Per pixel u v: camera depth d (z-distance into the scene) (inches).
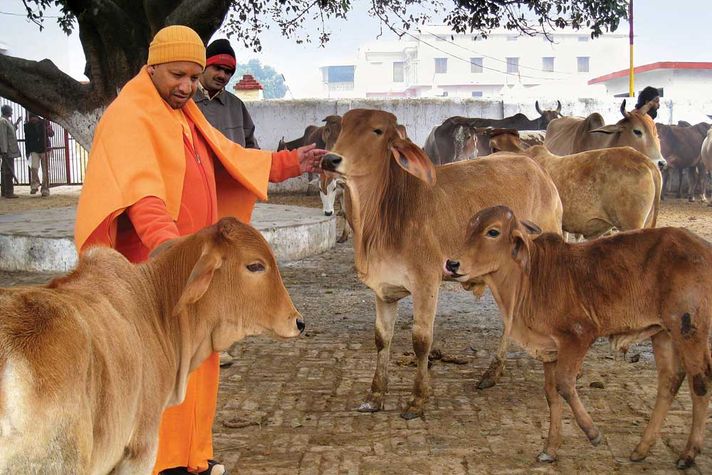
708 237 532.1
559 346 186.2
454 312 335.0
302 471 185.6
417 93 3075.8
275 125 834.8
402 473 184.5
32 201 751.7
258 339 294.4
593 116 457.1
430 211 218.8
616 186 320.8
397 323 318.3
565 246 187.9
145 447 124.5
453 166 236.8
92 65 391.5
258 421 214.8
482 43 3024.1
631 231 187.9
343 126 213.5
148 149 147.6
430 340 217.3
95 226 142.9
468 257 189.6
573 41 3046.3
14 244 402.9
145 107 151.4
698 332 177.3
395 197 216.7
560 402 190.2
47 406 94.5
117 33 383.2
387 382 230.7
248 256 135.0
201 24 372.8
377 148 211.9
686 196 837.8
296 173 182.1
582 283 184.2
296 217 494.0
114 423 110.3
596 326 184.4
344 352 278.7
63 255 394.3
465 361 264.5
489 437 204.8
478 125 729.0
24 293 102.5
